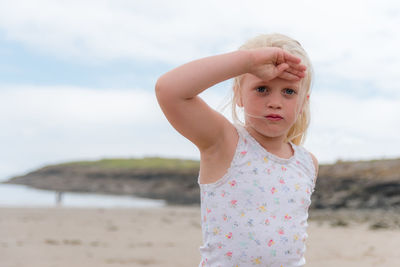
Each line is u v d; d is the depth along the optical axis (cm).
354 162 1741
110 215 1135
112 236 698
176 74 155
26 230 751
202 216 184
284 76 165
